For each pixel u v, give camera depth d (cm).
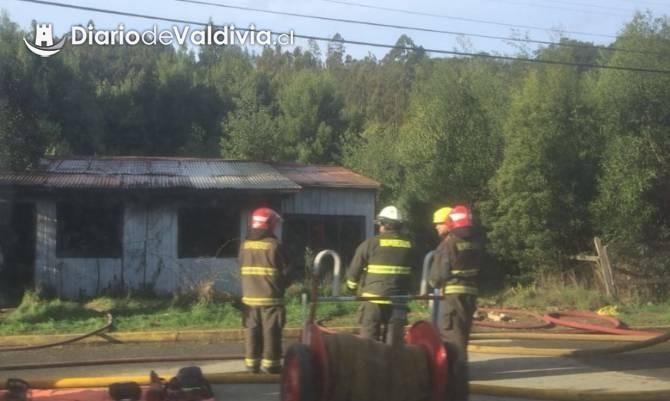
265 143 3619
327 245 2161
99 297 1861
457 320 884
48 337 1299
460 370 686
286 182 2005
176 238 1944
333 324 1466
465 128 2317
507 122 2172
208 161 2361
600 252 1939
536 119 2083
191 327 1405
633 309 1783
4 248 1881
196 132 4331
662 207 2089
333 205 2170
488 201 2248
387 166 2781
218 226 1977
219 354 1171
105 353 1192
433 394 693
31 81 2031
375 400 683
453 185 2320
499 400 856
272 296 920
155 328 1398
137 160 2317
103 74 5031
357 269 889
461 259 882
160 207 1942
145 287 1914
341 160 3862
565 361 1095
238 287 1938
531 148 2078
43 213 1894
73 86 3541
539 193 2073
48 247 1891
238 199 1975
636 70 1958
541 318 1566
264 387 898
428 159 2322
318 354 684
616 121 2078
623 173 2030
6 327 1388
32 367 1034
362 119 4544
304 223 2150
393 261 884
